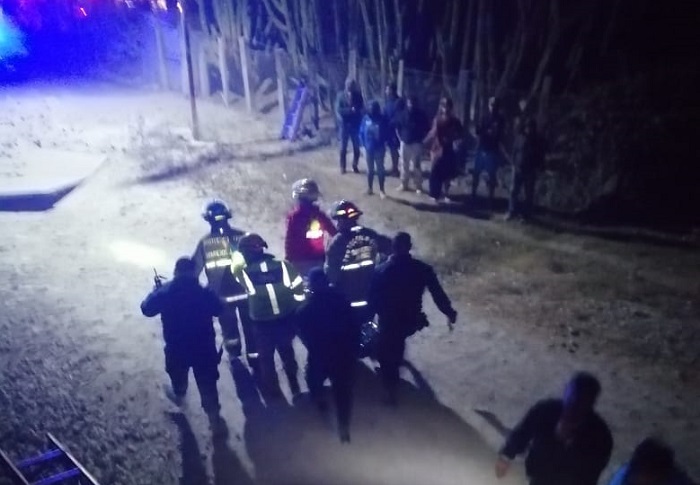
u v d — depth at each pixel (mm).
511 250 11086
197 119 19047
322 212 7840
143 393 7605
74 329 9047
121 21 27641
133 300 9844
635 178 12461
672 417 6863
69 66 30453
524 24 14852
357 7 18250
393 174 15078
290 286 6914
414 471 6230
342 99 14789
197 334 6566
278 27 20875
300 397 7395
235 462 6457
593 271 10250
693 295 9406
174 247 11727
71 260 11289
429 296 9609
